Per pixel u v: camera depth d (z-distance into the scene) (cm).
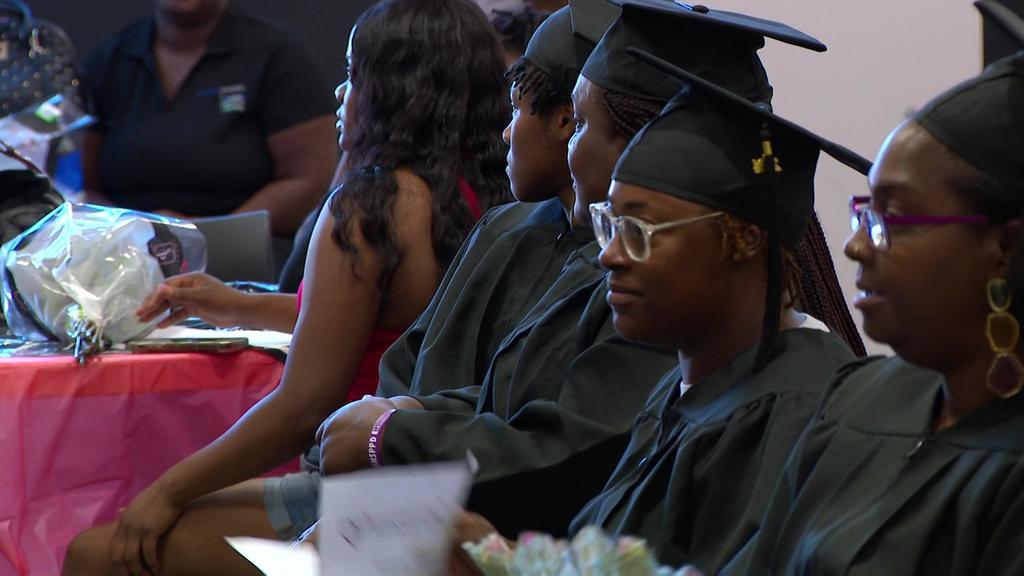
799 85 840
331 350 505
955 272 254
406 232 512
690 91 327
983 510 254
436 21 536
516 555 220
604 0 439
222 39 1000
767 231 324
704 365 339
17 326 602
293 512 504
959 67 825
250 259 809
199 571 499
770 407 321
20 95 862
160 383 568
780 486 300
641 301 326
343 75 1212
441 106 527
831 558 268
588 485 392
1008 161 251
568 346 417
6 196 689
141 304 586
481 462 397
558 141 442
